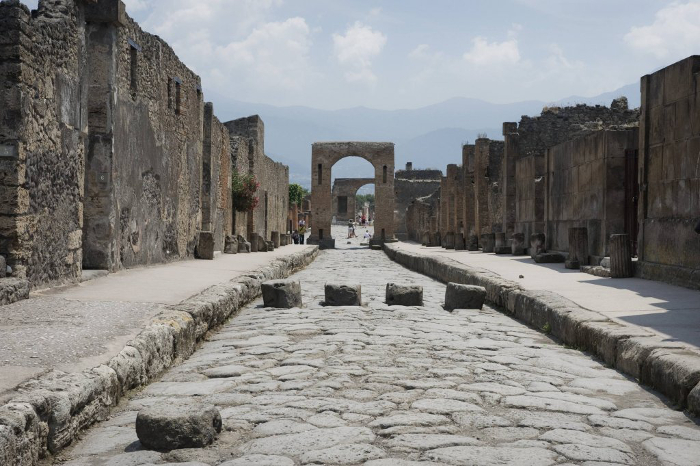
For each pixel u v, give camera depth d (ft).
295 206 206.49
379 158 147.54
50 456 12.27
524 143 96.43
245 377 18.43
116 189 39.14
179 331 21.13
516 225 78.38
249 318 30.66
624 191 48.55
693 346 18.86
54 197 30.19
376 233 146.72
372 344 23.54
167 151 51.39
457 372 19.10
